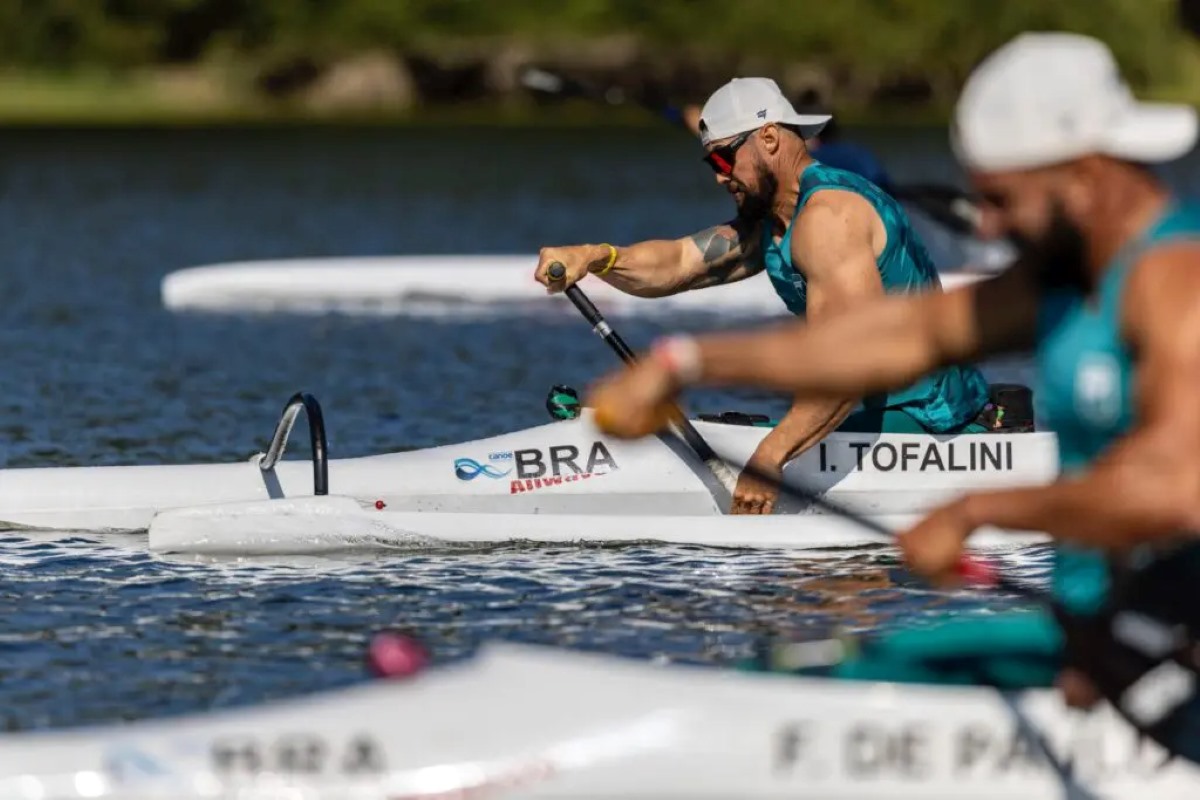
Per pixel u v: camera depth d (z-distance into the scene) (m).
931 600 23.97
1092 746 14.99
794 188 26.84
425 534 26.72
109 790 14.67
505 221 85.56
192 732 14.99
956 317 14.45
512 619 23.31
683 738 14.86
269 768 14.84
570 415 29.55
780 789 14.88
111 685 20.69
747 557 26.31
